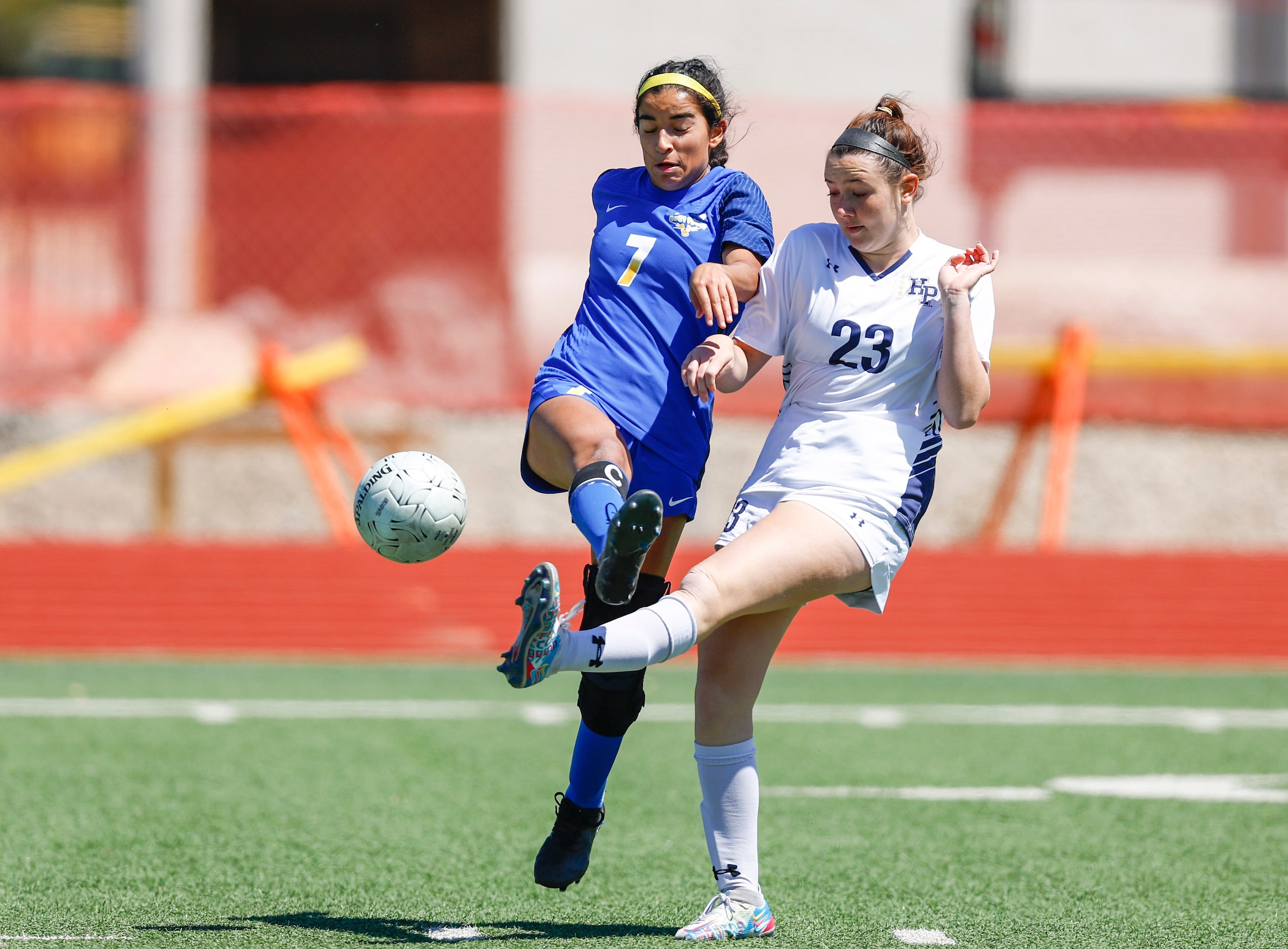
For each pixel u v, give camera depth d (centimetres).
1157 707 2842
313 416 3975
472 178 4372
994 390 4153
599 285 1394
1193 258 4562
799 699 2897
